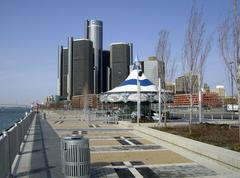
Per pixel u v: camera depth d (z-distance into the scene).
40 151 15.10
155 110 41.62
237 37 15.05
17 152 13.91
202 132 19.52
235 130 19.53
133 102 35.66
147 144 17.34
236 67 14.98
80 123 38.09
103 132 25.20
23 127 19.45
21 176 9.96
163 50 31.67
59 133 24.50
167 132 21.16
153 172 10.27
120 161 12.19
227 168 10.77
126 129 27.84
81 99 94.94
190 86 22.75
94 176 9.74
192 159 12.51
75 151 8.99
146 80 34.62
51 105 138.62
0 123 50.22
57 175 10.02
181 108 50.88
